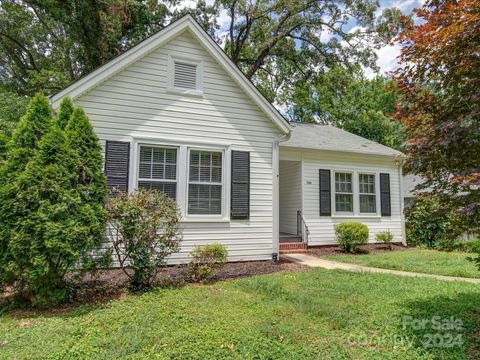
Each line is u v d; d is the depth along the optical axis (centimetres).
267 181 869
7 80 1709
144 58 762
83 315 436
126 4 1482
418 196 448
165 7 1817
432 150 392
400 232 1266
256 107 870
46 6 1413
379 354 324
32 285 457
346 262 873
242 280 629
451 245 433
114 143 721
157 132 760
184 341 351
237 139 841
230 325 393
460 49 359
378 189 1249
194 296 518
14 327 399
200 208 788
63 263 468
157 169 761
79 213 484
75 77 1838
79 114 527
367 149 1238
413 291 549
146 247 572
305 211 1125
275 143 880
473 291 548
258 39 1959
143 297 512
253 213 841
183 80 797
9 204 450
